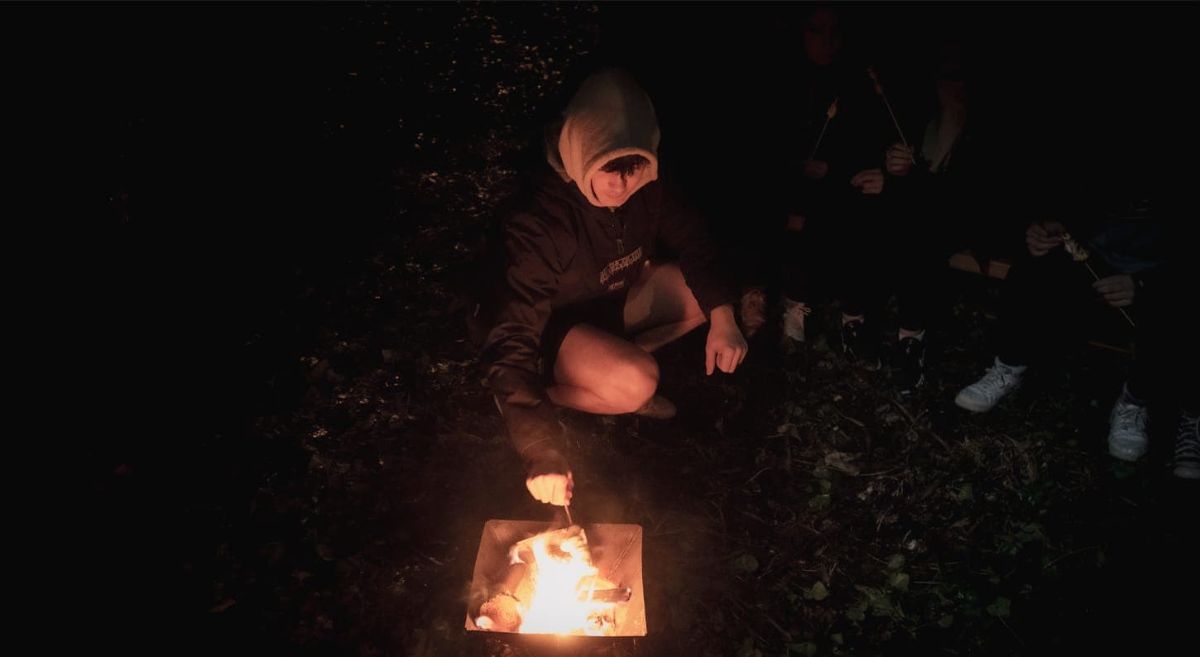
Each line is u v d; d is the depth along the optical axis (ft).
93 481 11.76
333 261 15.61
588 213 10.31
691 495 12.03
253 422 12.66
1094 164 11.55
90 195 15.06
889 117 12.59
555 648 10.02
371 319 14.48
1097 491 12.14
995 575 11.03
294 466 12.12
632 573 10.37
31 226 14.70
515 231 10.21
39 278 14.44
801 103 13.07
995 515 11.81
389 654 10.06
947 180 12.77
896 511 11.88
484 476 12.11
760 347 14.24
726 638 10.34
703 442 12.76
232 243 15.83
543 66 22.11
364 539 11.23
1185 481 12.22
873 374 13.75
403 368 13.64
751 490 12.12
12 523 11.22
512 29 23.88
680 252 11.69
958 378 13.83
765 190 13.96
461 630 10.25
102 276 14.80
